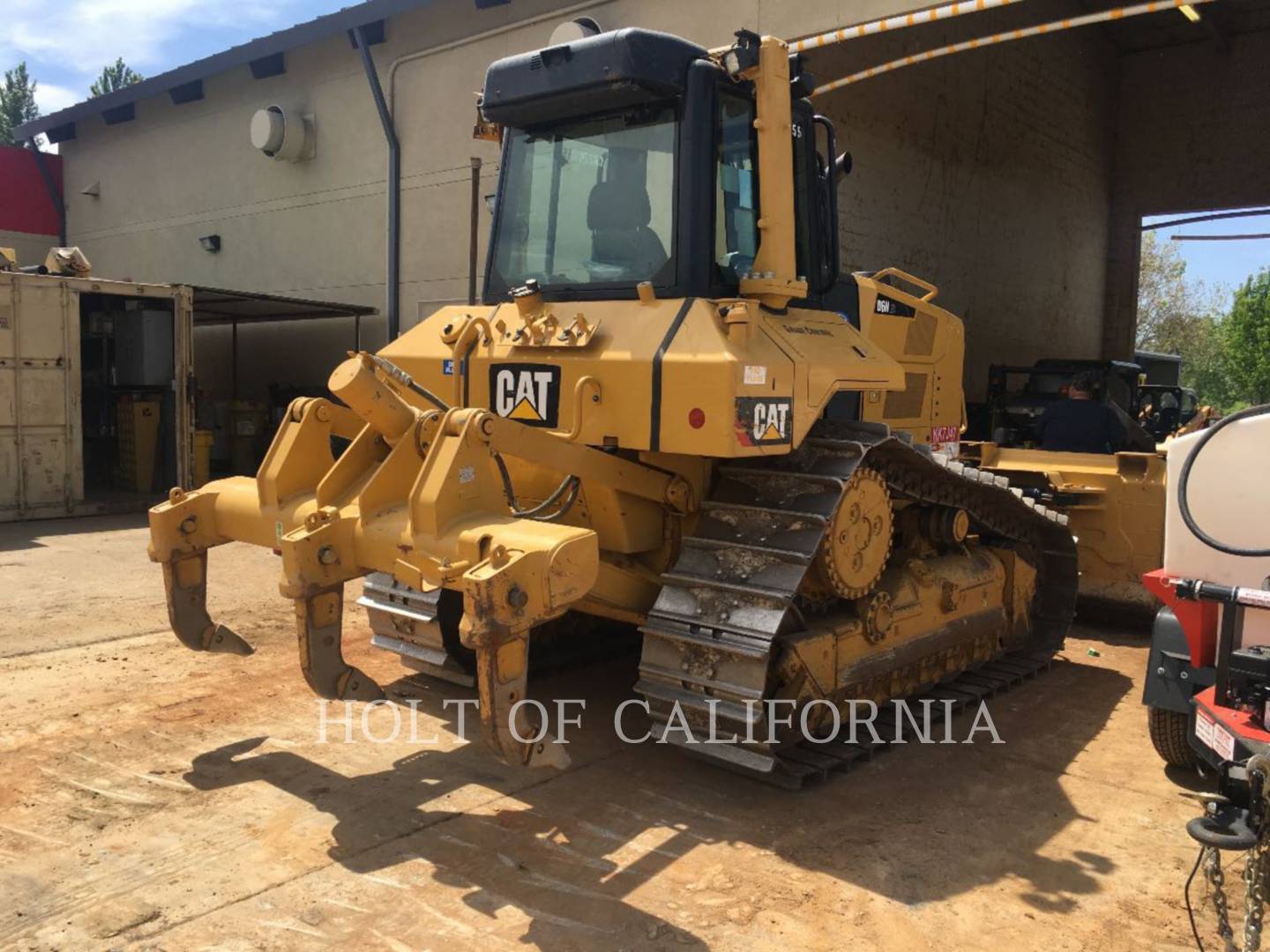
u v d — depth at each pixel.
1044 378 12.81
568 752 4.45
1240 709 3.03
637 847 3.58
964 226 13.78
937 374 7.12
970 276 14.15
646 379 3.87
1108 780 4.34
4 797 3.82
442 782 4.07
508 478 4.16
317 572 3.55
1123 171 19.22
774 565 3.91
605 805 3.92
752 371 3.78
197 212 15.47
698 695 3.90
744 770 4.25
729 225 4.30
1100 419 7.79
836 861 3.53
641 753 4.47
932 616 5.00
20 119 33.44
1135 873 3.51
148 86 15.47
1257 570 3.40
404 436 3.71
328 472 3.86
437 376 4.73
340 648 3.70
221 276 15.16
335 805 3.82
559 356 4.17
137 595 6.98
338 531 3.62
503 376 4.40
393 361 4.91
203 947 2.88
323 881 3.26
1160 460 6.72
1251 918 2.54
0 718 4.63
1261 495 3.35
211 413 14.77
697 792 4.07
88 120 17.44
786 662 4.00
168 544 4.08
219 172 15.02
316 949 2.89
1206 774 4.34
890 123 11.67
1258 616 3.27
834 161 5.01
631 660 5.84
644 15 9.77
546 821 3.76
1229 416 3.37
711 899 3.24
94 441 12.85
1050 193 16.58
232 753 4.30
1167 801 4.13
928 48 12.30
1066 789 4.23
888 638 4.66
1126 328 19.34
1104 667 6.17
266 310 13.41
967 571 5.31
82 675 5.25
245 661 5.56
